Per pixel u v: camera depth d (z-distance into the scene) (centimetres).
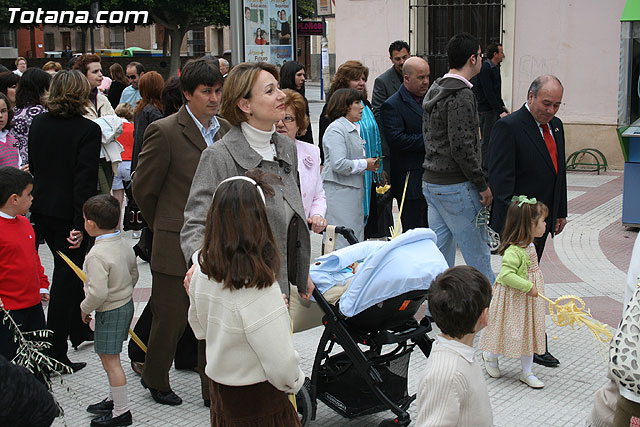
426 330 398
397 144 653
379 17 1309
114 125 729
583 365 505
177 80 547
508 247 462
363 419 428
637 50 818
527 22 1218
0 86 795
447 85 534
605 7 1175
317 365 399
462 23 1264
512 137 517
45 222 500
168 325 440
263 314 269
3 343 420
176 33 3703
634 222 864
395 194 681
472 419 278
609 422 309
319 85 4681
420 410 281
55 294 497
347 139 600
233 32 1164
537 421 423
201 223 347
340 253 399
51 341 494
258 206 269
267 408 284
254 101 346
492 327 470
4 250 416
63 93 489
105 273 418
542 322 468
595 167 1239
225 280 267
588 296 645
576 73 1213
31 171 504
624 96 832
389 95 807
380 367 399
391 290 370
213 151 353
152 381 450
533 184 523
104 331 421
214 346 281
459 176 548
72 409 448
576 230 875
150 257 468
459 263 778
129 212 564
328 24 3594
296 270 366
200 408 449
